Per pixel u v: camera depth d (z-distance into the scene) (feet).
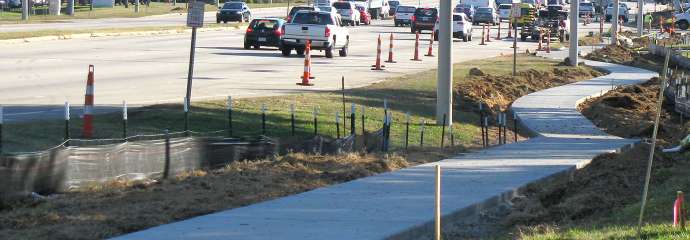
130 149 63.10
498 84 147.33
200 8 90.22
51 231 47.70
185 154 67.36
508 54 224.74
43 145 69.87
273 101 103.60
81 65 151.12
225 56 182.50
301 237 45.24
